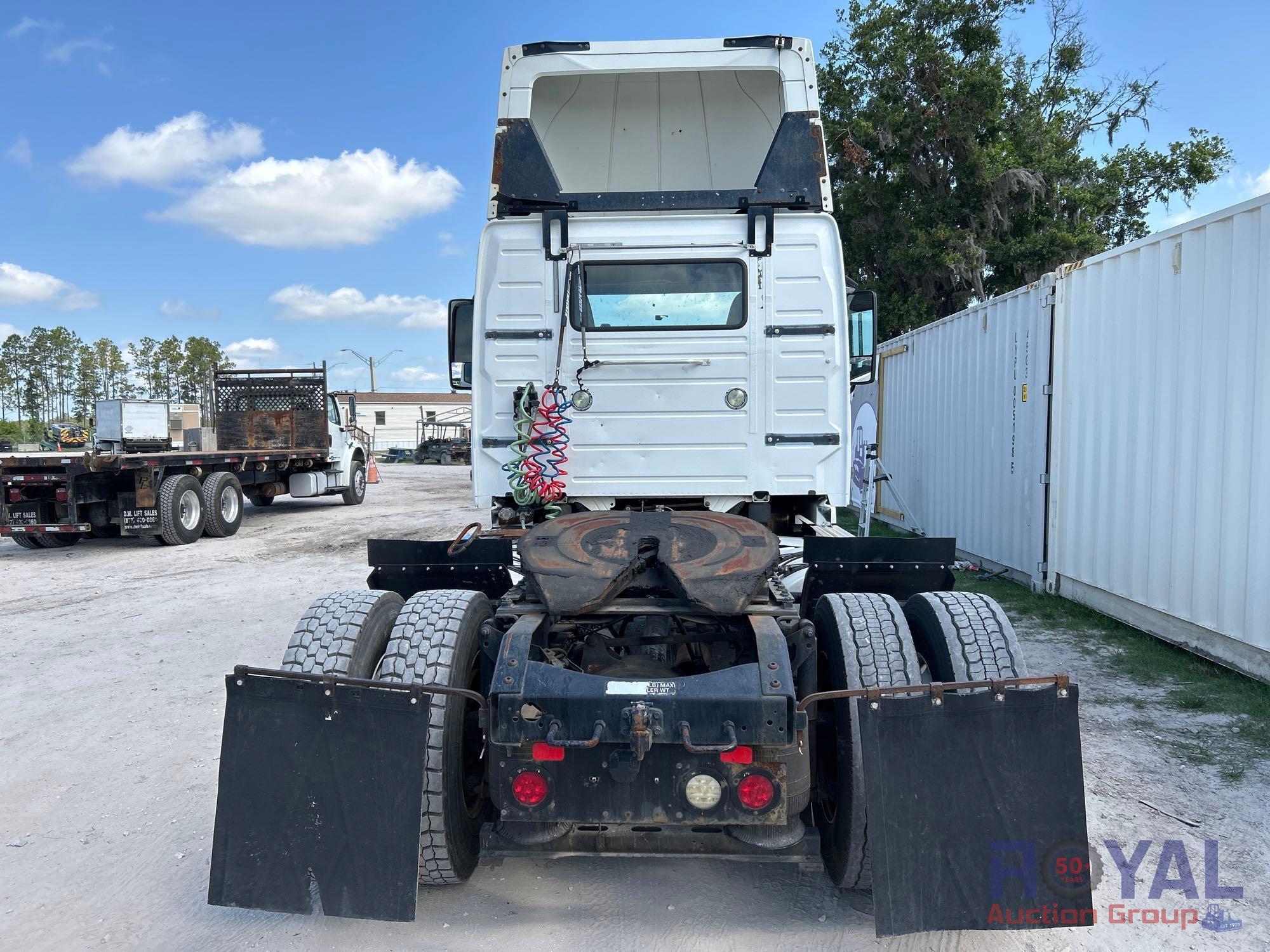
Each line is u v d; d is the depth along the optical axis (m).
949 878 2.37
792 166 4.41
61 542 12.27
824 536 4.30
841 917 2.90
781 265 4.31
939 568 3.55
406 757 2.48
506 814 2.60
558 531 3.35
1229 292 5.12
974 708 2.41
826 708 2.91
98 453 12.00
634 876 3.19
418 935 2.82
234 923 2.91
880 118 20.17
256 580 9.38
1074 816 2.38
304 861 2.48
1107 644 5.95
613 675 2.94
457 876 2.90
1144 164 22.97
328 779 2.49
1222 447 5.20
